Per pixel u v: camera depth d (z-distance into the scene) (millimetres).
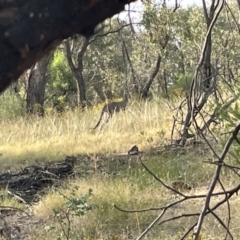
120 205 6551
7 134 14508
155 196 6992
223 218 5898
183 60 26422
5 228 5660
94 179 8227
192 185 7715
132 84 25281
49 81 31859
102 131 14133
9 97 22391
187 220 6070
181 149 9562
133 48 30469
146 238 5715
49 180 9203
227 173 7457
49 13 1165
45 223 6543
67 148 12398
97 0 1193
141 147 11312
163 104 14117
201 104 6863
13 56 1168
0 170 10602
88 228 6086
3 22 1149
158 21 15477
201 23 18609
